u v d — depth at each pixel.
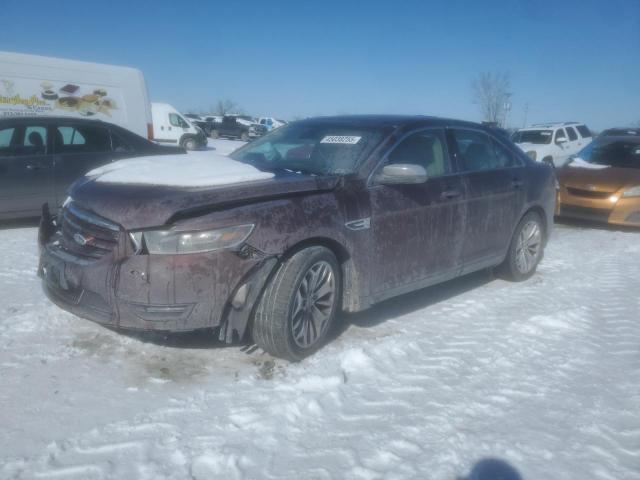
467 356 3.90
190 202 3.21
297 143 4.62
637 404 3.34
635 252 7.56
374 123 4.63
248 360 3.64
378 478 2.55
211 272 3.20
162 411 3.00
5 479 2.41
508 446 2.84
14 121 7.45
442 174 4.69
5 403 3.01
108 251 3.30
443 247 4.63
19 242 6.70
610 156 9.83
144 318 3.18
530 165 5.80
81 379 3.31
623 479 2.63
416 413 3.11
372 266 4.02
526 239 5.79
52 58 11.95
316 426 2.94
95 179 3.72
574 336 4.35
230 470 2.55
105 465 2.54
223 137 42.88
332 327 4.30
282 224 3.44
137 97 13.06
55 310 4.27
